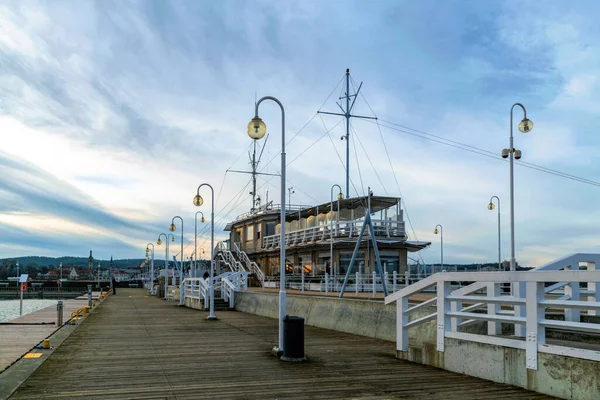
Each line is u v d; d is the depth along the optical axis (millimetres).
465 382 9500
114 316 26469
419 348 11664
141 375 10195
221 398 8344
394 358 12312
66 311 32281
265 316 26031
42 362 11656
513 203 21703
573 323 8141
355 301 17922
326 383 9477
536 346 8648
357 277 27781
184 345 14688
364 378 9906
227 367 11094
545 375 8484
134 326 20656
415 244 36125
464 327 12359
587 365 7805
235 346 14477
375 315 16609
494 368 9547
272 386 9227
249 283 47062
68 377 9992
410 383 9445
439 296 10984
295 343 11953
